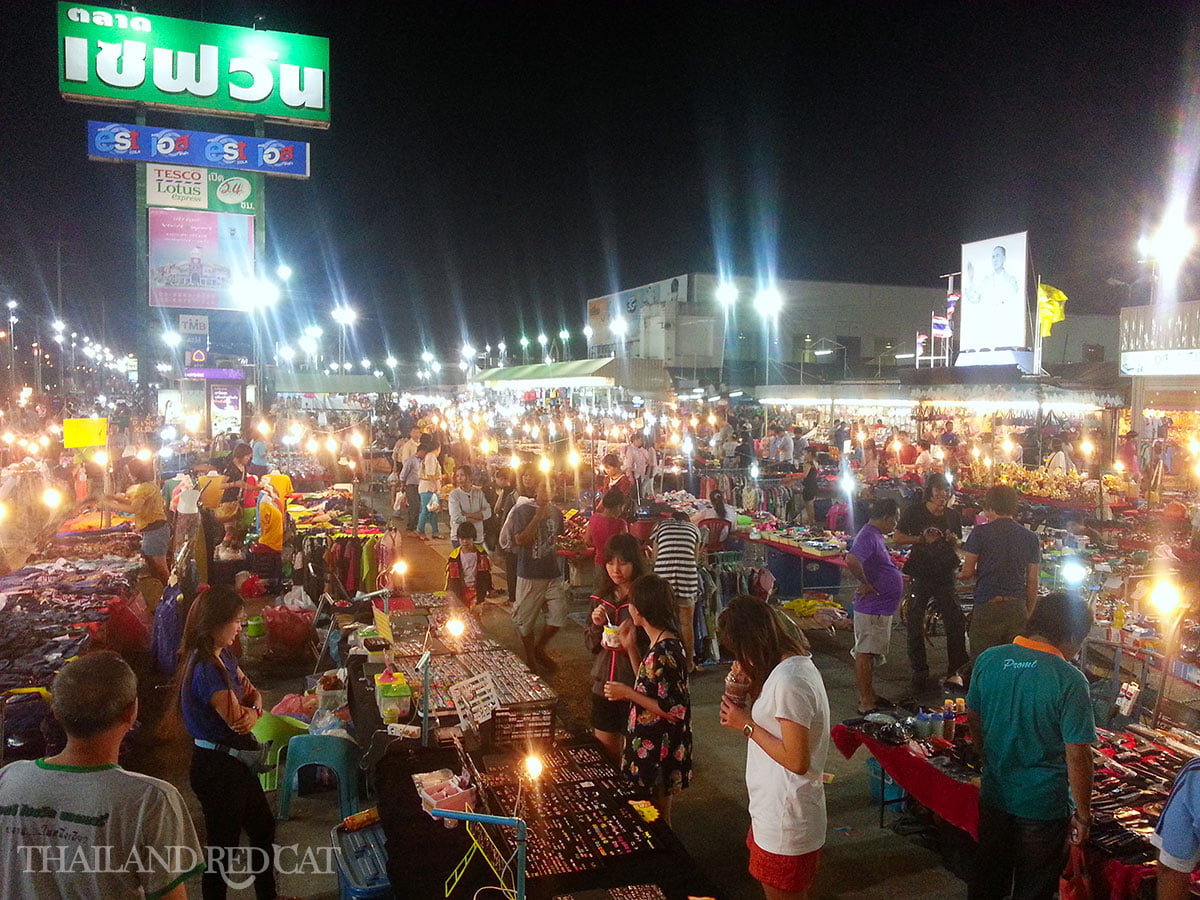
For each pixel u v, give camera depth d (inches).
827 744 131.1
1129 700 205.5
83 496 582.2
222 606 155.8
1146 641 233.0
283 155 1089.4
